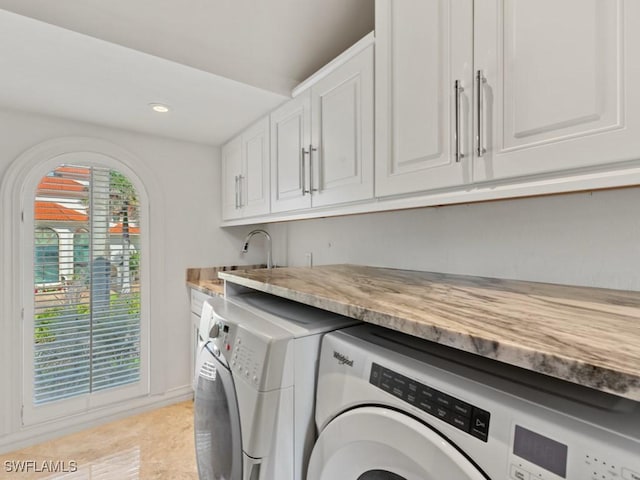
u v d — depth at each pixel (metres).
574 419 0.44
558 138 0.74
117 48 1.28
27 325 1.89
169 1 1.28
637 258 0.93
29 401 1.89
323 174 1.47
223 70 1.51
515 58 0.81
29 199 1.89
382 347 0.73
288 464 0.83
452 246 1.41
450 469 0.51
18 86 1.58
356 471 0.70
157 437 1.97
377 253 1.76
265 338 0.83
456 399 0.54
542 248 1.13
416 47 1.05
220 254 2.62
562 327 0.59
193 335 2.40
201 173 2.54
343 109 1.35
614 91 0.66
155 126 2.14
